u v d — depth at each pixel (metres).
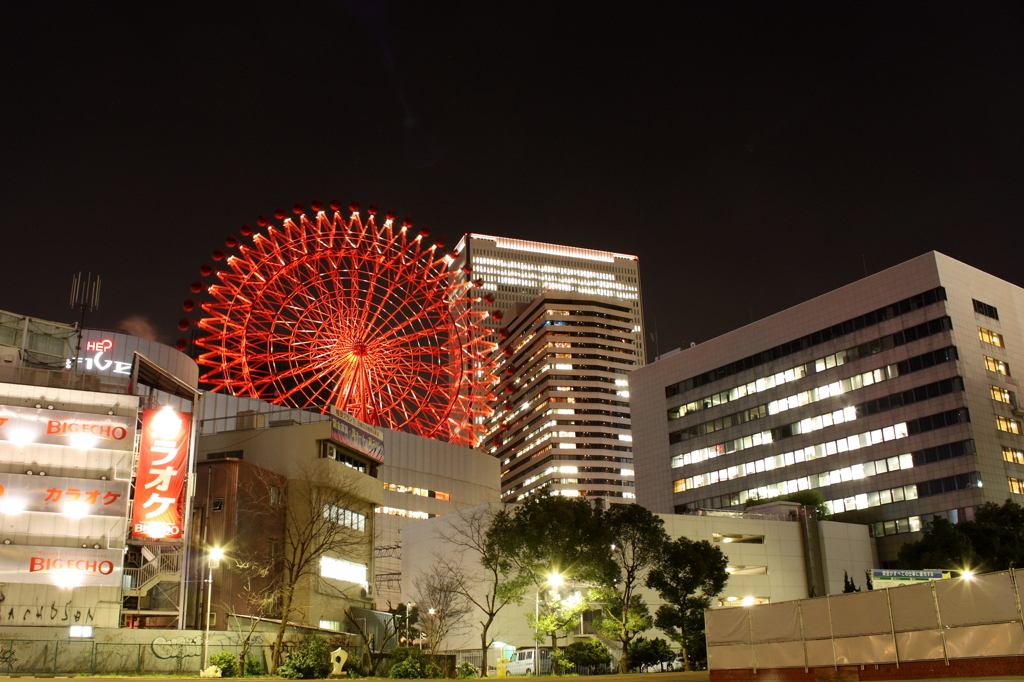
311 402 98.00
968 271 120.31
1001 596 29.14
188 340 95.44
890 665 32.44
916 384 115.44
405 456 123.94
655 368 154.62
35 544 44.56
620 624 67.75
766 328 137.25
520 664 70.81
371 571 72.62
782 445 129.75
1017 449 112.75
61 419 46.97
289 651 53.50
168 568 51.81
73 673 42.62
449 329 109.75
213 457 70.00
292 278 95.62
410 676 52.28
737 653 39.41
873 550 111.19
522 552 65.44
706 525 100.38
